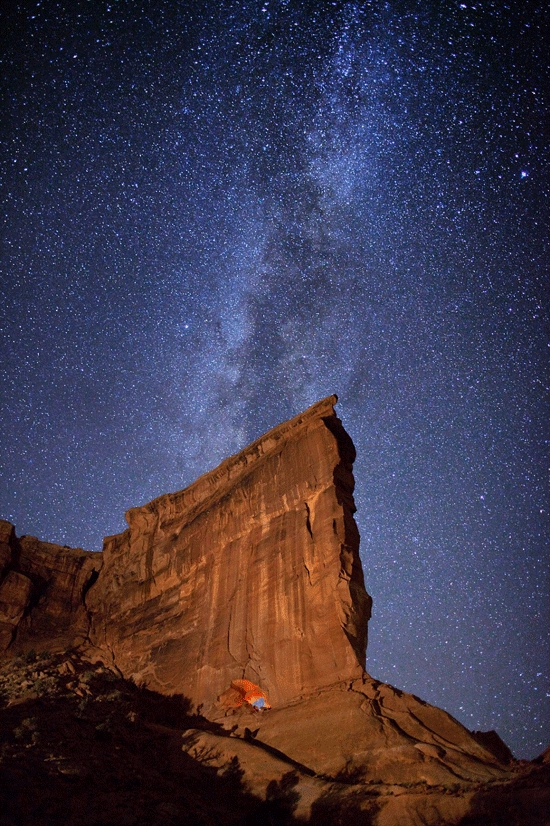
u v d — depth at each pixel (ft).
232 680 73.92
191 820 49.70
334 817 48.26
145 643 92.53
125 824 46.06
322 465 81.97
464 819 43.16
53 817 44.52
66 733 60.75
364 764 53.57
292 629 72.08
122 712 72.33
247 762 57.67
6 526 113.70
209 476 102.94
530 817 40.47
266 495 87.20
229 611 81.56
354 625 67.72
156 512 110.73
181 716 75.00
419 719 58.18
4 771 47.60
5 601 102.78
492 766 53.01
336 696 62.18
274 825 50.60
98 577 113.60
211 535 92.89
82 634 102.37
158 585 99.14
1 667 87.76
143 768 58.18
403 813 45.60
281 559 78.74
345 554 72.64
